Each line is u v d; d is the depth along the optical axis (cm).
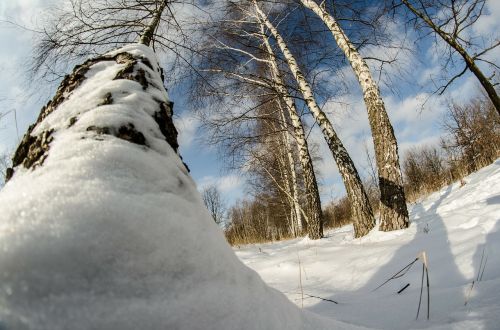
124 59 140
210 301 65
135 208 67
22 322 45
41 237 53
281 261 375
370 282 240
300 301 221
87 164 75
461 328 118
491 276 181
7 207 60
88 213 60
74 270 52
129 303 55
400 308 164
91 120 93
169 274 63
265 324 74
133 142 91
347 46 493
